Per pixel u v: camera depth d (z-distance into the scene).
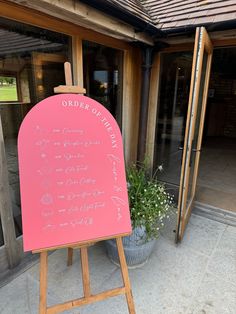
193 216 3.00
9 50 1.87
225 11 2.35
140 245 1.98
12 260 2.00
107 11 1.93
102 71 2.75
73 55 2.27
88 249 2.35
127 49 2.88
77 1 1.71
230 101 7.52
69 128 1.40
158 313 1.70
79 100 1.44
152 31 2.46
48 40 2.07
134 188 2.10
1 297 1.80
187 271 2.09
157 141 3.49
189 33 2.53
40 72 2.17
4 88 1.93
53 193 1.35
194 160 2.79
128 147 3.40
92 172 1.45
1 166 1.78
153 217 2.00
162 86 3.25
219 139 7.44
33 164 1.31
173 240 2.50
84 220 1.41
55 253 2.28
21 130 1.29
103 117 1.49
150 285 1.93
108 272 2.06
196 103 2.08
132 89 3.18
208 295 1.85
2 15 1.61
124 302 1.78
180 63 3.26
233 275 2.05
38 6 1.64
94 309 1.72
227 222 2.84
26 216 1.29
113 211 1.48
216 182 4.02
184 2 2.81
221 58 5.83
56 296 1.81
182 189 2.24
